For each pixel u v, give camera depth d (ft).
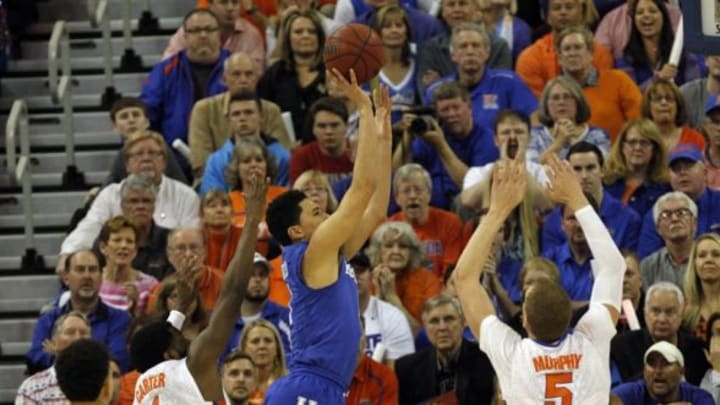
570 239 110.83
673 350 98.22
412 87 127.85
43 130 135.85
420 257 111.14
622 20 131.75
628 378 103.19
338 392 77.66
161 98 129.59
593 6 134.10
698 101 125.70
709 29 80.07
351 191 76.18
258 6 140.15
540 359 72.95
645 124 117.08
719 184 119.55
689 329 106.83
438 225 115.14
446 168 119.24
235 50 133.59
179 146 126.31
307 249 77.15
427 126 118.93
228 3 132.87
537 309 73.00
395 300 110.01
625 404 99.14
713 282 106.83
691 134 121.70
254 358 101.81
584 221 75.05
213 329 77.61
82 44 141.08
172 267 115.55
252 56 133.69
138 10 144.36
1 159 134.41
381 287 110.22
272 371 102.32
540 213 114.83
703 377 103.60
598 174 114.32
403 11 127.95
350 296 78.48
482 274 108.78
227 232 114.93
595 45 128.16
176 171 122.11
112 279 113.29
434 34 131.13
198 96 129.49
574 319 106.32
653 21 130.00
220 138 125.18
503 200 75.97
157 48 140.77
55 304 113.60
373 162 76.07
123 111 125.39
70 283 110.32
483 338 74.13
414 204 114.73
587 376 72.74
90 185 131.75
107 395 72.13
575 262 111.24
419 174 114.83
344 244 79.05
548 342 73.26
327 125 119.24
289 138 124.98
